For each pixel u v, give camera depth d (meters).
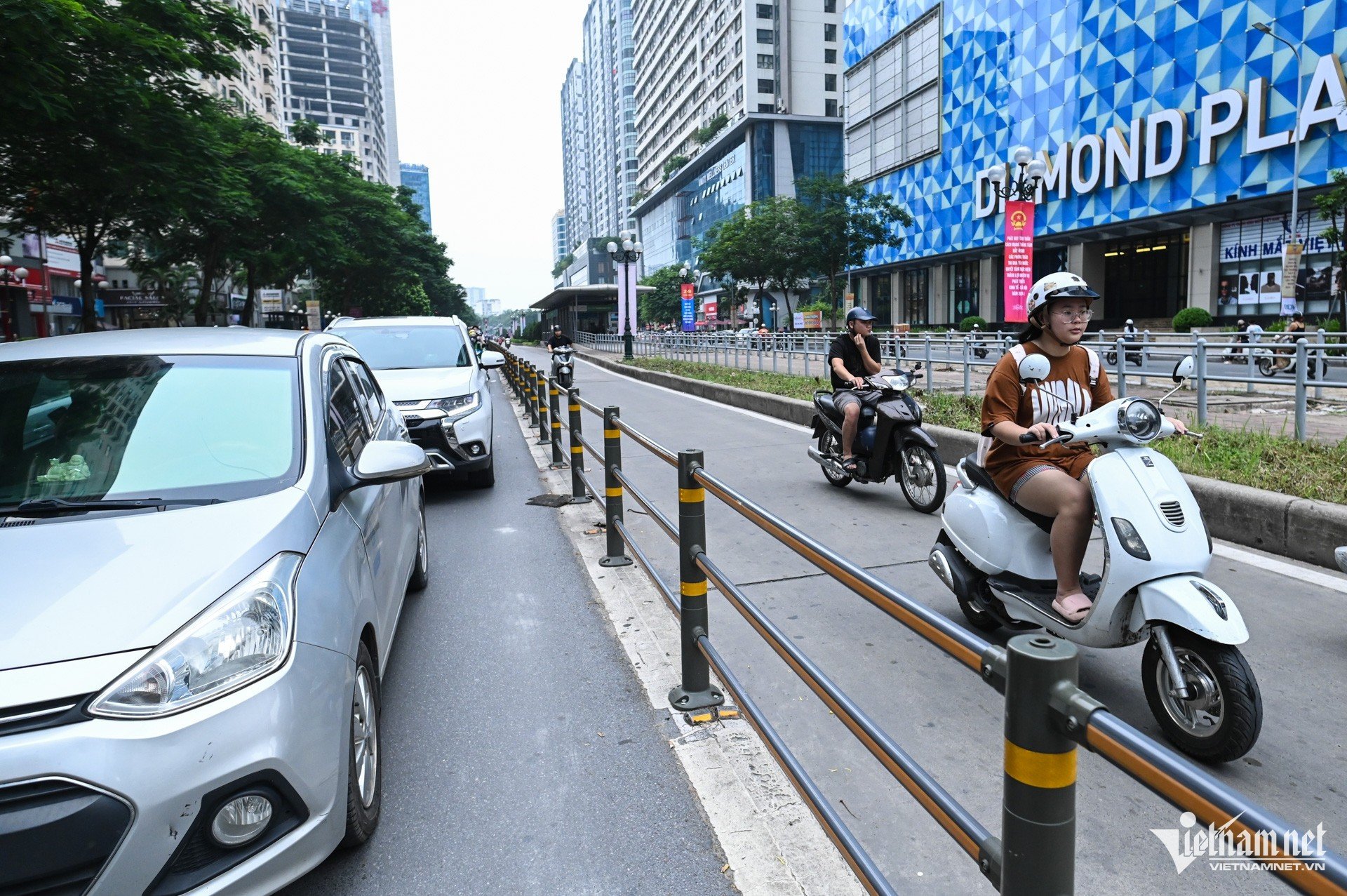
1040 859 1.35
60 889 1.91
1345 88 28.22
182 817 2.03
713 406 16.23
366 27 163.75
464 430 8.18
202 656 2.15
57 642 2.09
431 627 4.74
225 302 54.25
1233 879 2.51
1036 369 3.76
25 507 2.72
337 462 3.25
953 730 3.41
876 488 8.09
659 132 130.38
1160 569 3.12
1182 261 37.59
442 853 2.74
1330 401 10.84
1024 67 42.19
